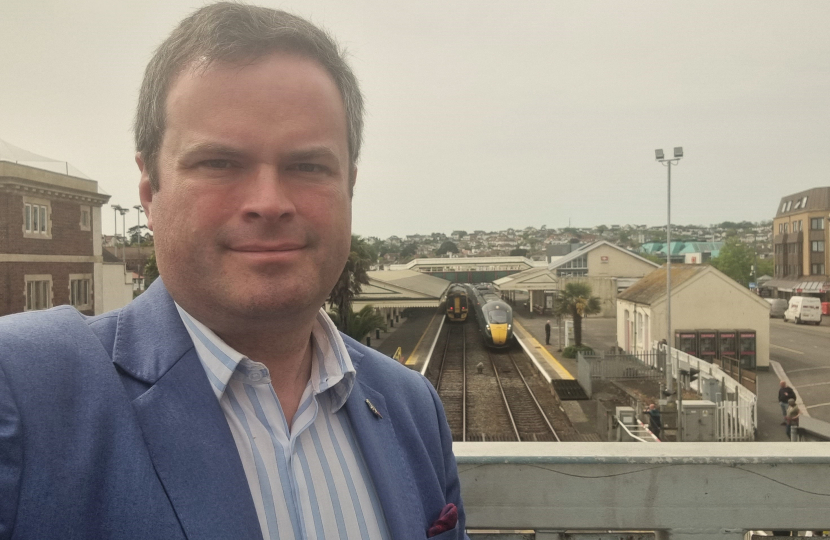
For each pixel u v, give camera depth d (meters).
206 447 1.11
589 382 25.95
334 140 1.27
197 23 1.23
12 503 0.92
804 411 22.83
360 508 1.32
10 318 1.13
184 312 1.27
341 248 1.29
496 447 2.10
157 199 1.24
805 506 1.98
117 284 31.77
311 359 1.47
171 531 1.02
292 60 1.22
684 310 31.23
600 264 71.50
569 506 1.99
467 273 105.00
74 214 26.80
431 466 1.55
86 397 1.05
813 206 69.44
